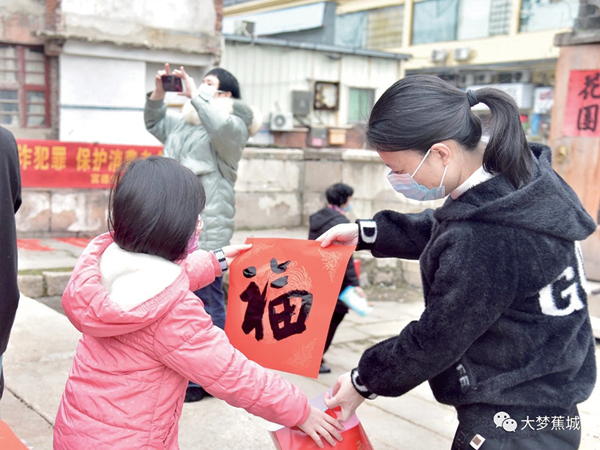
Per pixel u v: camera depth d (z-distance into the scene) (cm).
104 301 128
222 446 266
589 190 586
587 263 596
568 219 136
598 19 565
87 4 751
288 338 171
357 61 1166
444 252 140
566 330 139
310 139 1099
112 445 134
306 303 171
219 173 331
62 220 756
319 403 166
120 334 131
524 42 1369
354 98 1182
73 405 140
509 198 135
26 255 652
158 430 139
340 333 544
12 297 177
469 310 134
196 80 865
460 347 137
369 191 829
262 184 913
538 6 1355
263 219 922
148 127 353
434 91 142
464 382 144
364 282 709
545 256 135
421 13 1548
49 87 771
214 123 308
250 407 141
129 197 137
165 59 812
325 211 437
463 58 1451
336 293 169
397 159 146
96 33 759
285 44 1073
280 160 923
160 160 144
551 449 142
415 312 621
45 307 432
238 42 1041
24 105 760
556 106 602
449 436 315
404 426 326
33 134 764
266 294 177
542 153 153
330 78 1148
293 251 179
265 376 143
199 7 827
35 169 729
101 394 137
